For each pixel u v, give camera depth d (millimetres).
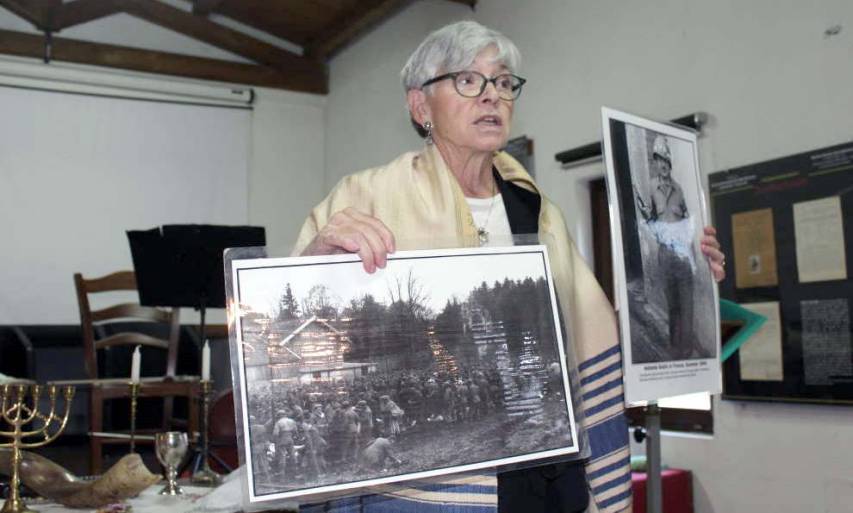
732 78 3090
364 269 1038
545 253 1141
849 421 2619
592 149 3672
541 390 1075
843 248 2658
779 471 2830
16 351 5277
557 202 3969
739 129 3051
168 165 6191
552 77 4055
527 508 1171
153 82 6156
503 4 4520
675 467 3250
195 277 3162
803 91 2822
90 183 5934
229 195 6395
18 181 5723
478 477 1094
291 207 6641
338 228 1042
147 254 3143
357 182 1290
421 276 1064
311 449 963
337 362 998
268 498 937
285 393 972
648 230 1548
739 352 2971
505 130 1246
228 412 2924
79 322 5766
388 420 998
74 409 4875
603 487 1325
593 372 1382
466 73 1234
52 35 5980
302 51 6969
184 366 5504
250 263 1005
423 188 1257
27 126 5781
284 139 6672
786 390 2795
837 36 2723
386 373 1014
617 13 3664
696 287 1627
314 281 1018
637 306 1495
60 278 5781
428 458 999
